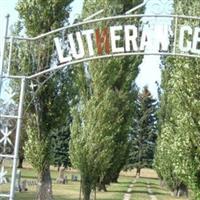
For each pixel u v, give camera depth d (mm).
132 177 103750
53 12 30312
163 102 49156
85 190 28938
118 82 34750
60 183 62625
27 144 30078
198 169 18906
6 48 16391
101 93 29875
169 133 27547
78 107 29703
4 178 16062
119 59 31016
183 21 17203
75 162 29031
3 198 18766
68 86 30453
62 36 16203
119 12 31734
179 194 51562
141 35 15367
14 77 16188
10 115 16031
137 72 35438
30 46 17000
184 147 18922
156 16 15328
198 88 18594
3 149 15938
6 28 16297
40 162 29906
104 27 15570
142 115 103812
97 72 30031
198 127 18625
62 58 15969
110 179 50500
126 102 34875
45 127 30172
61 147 79000
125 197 47406
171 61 20391
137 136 103562
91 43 15594
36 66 17734
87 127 29156
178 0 18891
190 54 15297
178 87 18891
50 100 30172
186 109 18734
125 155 40719
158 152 53906
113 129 30344
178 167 19375
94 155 28875
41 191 29906
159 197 49906
